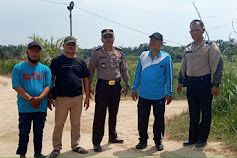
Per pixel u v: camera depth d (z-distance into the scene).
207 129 4.58
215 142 4.71
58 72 4.22
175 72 13.05
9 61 19.12
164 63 4.47
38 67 4.04
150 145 4.83
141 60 4.68
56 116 4.26
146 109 4.58
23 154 3.91
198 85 4.51
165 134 5.47
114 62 4.59
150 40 4.49
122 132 5.78
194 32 4.45
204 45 4.45
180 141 5.01
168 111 7.90
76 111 4.34
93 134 4.59
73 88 4.21
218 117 5.69
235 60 6.62
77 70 4.27
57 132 4.30
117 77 4.62
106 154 4.38
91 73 4.69
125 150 4.57
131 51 19.98
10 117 7.44
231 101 5.96
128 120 6.93
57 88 4.21
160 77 4.47
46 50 13.61
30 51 3.93
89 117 7.40
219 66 4.35
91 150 4.61
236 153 4.13
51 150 4.71
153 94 4.46
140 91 4.60
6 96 10.73
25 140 3.93
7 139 5.45
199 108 4.71
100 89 4.56
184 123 5.96
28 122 3.94
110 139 4.98
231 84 6.03
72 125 4.43
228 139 4.71
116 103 4.71
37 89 3.93
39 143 4.04
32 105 3.86
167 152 4.42
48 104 4.27
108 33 4.50
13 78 3.87
